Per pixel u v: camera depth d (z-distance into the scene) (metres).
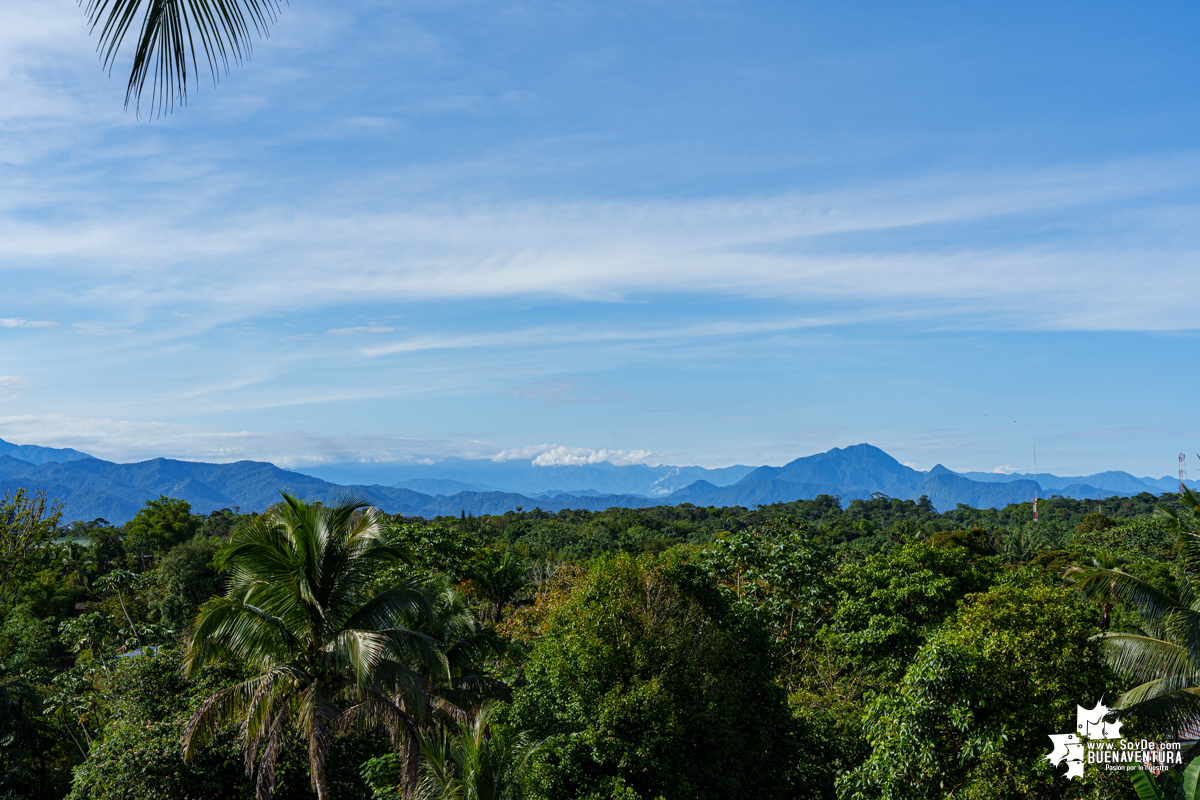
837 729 20.52
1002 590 15.46
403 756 13.77
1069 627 14.25
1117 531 60.41
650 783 14.17
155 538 75.62
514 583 32.75
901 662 22.38
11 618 31.47
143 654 19.31
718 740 15.66
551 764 13.93
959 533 64.19
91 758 16.55
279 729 14.20
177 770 15.66
